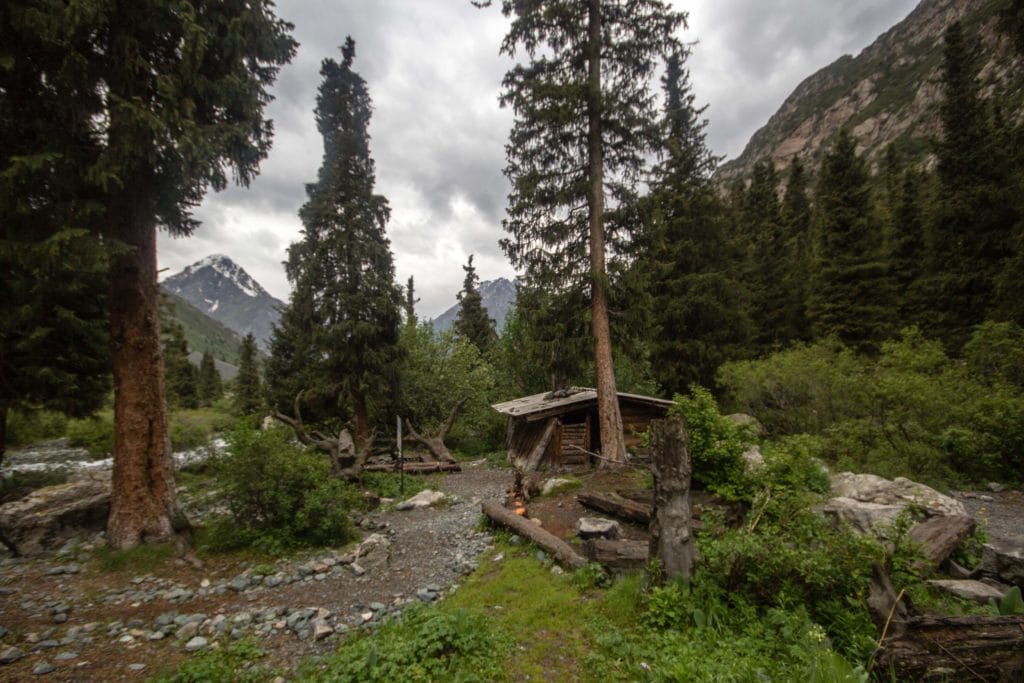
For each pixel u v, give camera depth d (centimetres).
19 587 679
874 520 636
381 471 1675
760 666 380
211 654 494
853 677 329
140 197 817
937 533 588
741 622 448
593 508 953
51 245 650
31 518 837
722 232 2502
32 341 1266
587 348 1395
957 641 344
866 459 1216
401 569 775
